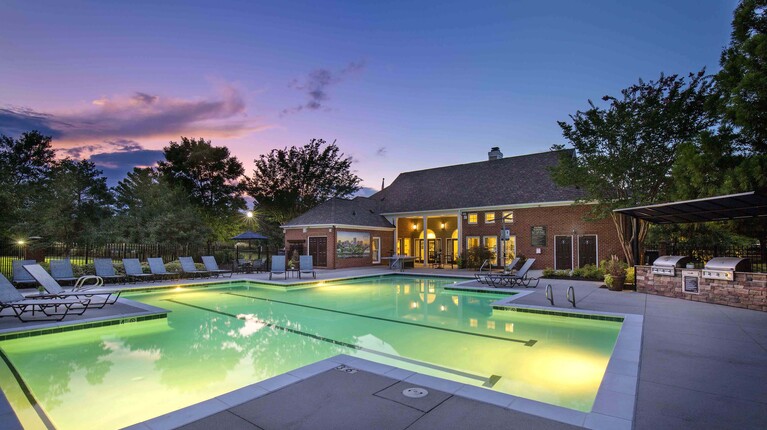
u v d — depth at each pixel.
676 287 10.94
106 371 6.01
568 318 9.02
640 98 15.59
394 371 4.62
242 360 6.56
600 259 19.20
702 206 9.98
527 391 5.05
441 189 26.62
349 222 23.67
